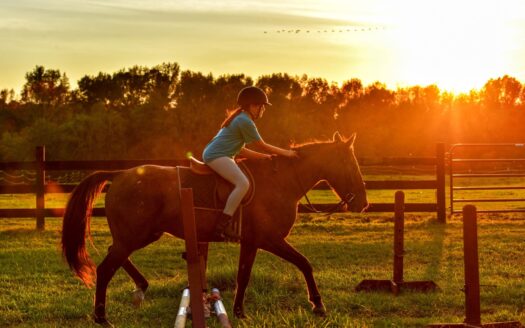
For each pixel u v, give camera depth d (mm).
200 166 6805
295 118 69312
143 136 63656
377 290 8289
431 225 15469
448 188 30328
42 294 8062
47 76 91125
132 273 7352
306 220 16938
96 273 6719
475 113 80188
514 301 7660
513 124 77750
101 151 61656
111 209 6754
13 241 13211
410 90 86500
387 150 77125
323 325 6488
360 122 79688
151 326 6707
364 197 7488
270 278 8508
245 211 6863
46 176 36625
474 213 5793
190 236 5047
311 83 84125
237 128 6789
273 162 7137
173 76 91438
